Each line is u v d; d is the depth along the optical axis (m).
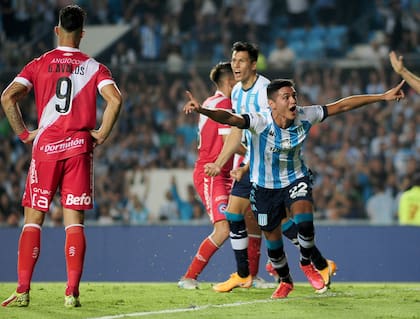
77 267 15.25
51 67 15.38
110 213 39.56
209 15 50.41
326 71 43.72
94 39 49.16
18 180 41.28
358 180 40.34
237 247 18.53
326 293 17.83
